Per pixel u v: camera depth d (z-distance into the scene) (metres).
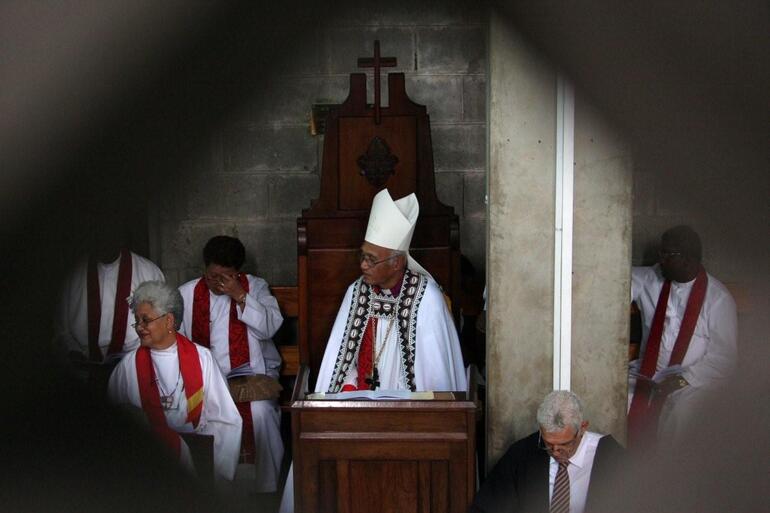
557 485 9.25
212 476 10.82
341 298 12.09
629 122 9.43
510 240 9.59
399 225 11.02
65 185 6.99
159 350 11.61
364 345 11.38
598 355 9.81
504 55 9.30
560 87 9.31
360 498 9.21
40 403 7.87
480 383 13.09
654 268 14.61
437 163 16.05
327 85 15.79
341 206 12.00
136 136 7.27
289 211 16.22
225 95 14.65
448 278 12.14
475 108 15.90
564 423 8.97
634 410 13.51
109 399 9.27
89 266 13.82
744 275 14.55
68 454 8.23
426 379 11.06
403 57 15.81
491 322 9.74
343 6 15.57
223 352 14.13
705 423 12.95
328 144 11.91
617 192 9.54
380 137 11.89
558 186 9.48
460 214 16.14
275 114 15.84
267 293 14.83
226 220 16.12
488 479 9.38
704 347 14.00
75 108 6.89
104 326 14.02
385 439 9.09
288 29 15.29
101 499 8.69
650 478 9.66
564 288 9.61
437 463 9.14
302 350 12.14
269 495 13.41
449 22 15.70
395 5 15.63
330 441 9.10
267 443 13.34
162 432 10.16
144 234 15.77
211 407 11.83
